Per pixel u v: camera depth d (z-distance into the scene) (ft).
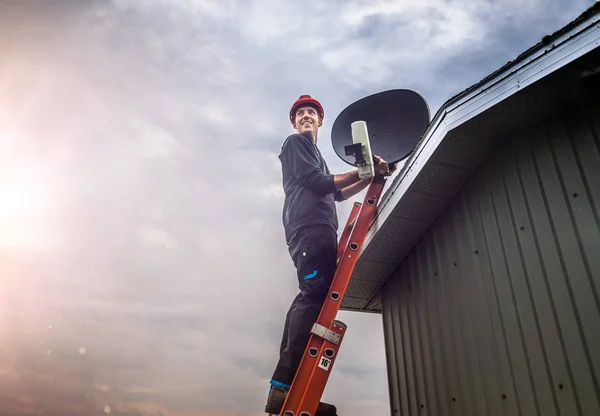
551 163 9.27
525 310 9.25
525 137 9.96
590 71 8.19
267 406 9.09
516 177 10.03
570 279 8.44
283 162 11.94
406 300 13.56
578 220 8.51
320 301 9.90
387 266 14.29
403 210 12.20
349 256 10.25
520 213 9.79
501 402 9.43
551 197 9.14
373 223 13.21
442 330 11.67
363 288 15.35
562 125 9.23
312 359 9.00
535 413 8.62
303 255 10.30
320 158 12.03
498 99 9.20
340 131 13.42
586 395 7.77
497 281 10.10
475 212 11.12
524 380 8.98
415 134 12.52
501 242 10.17
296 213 10.82
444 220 12.25
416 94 12.76
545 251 9.05
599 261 7.97
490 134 10.30
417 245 13.37
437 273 12.25
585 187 8.51
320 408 9.04
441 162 10.98
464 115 9.92
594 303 7.93
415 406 12.34
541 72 8.46
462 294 11.14
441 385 11.39
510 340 9.48
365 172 9.97
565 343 8.30
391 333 14.12
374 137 13.25
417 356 12.59
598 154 8.39
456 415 10.69
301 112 12.70
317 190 10.65
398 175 12.22
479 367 10.19
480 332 10.33
